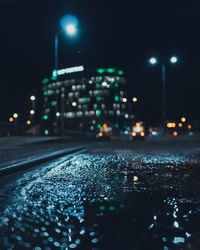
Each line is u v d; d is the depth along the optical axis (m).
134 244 2.31
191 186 5.10
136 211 3.40
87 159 10.57
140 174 6.65
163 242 2.35
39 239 2.44
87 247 2.25
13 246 2.28
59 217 3.15
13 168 7.03
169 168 7.75
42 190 4.81
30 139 27.44
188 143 24.81
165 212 3.35
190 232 2.61
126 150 15.57
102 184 5.37
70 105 128.50
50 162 9.61
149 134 59.50
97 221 2.98
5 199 4.12
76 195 4.39
